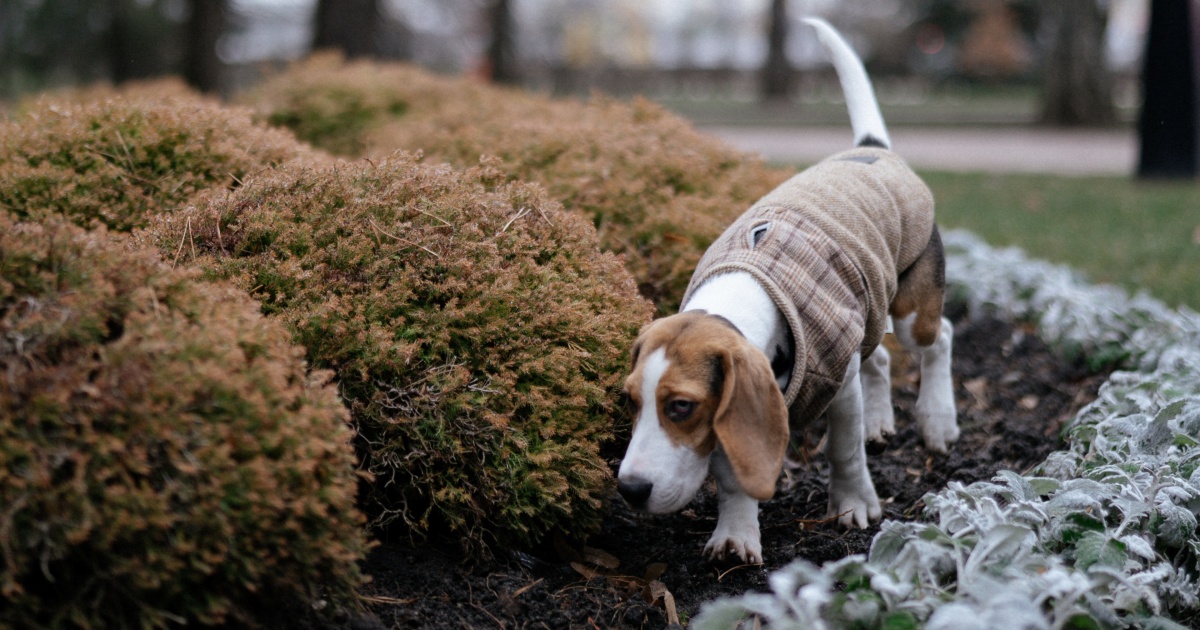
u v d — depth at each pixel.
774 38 33.25
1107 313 5.25
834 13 46.47
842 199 3.51
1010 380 5.14
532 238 3.70
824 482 4.02
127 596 2.39
